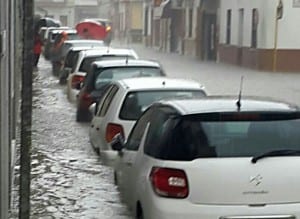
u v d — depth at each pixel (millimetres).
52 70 42312
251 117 8773
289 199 8312
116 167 12422
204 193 8273
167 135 8797
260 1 46969
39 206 11844
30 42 9023
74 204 11961
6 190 9469
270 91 33094
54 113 24094
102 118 15469
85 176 14141
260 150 8500
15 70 16578
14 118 15109
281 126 8773
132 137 10938
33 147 17375
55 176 14148
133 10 93750
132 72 20297
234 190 8258
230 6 54281
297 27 46094
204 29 60062
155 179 8586
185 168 8383
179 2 68375
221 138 8594
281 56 46281
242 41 51500
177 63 54250
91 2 112562
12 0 13625
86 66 25797
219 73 44312
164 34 74938
